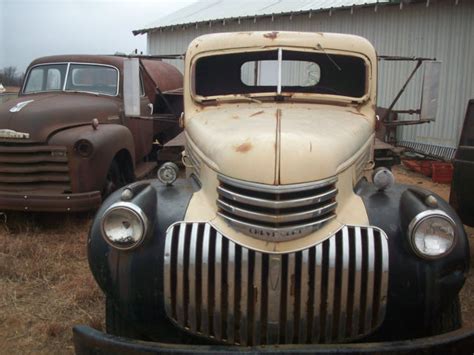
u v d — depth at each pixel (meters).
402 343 2.34
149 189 2.92
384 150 5.79
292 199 2.55
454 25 9.59
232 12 13.76
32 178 5.69
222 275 2.60
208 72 4.26
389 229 2.67
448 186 8.51
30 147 5.64
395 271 2.60
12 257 4.96
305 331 2.57
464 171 4.56
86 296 4.21
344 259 2.56
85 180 5.68
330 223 2.64
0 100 10.06
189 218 2.76
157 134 8.80
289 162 2.58
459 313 2.87
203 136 3.23
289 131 2.87
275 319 2.55
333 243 2.58
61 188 5.71
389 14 10.59
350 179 2.89
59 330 3.74
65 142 5.63
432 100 4.36
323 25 11.66
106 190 6.08
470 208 4.55
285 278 2.55
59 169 5.68
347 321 2.60
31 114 5.75
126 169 6.81
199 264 2.62
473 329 2.43
